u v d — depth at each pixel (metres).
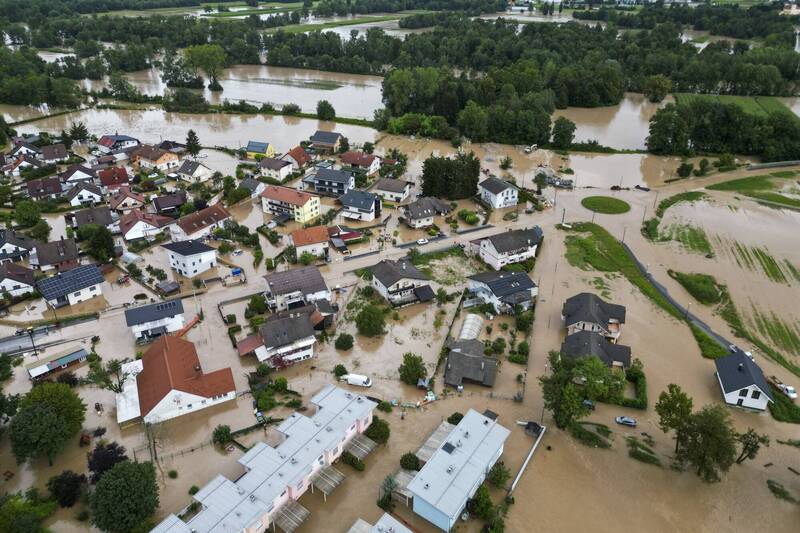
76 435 70.25
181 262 104.44
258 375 80.00
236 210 134.38
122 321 93.19
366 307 89.69
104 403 75.75
